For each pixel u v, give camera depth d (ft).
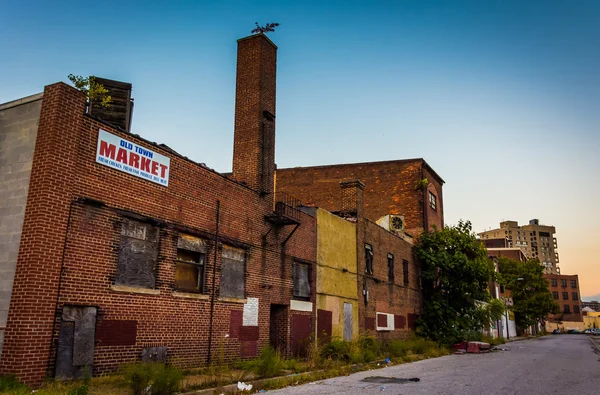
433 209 121.90
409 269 100.01
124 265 38.37
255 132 59.11
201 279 46.88
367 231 82.48
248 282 52.80
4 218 34.42
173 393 32.50
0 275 33.32
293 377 43.14
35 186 33.45
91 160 36.60
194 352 44.29
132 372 31.30
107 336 36.09
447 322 100.48
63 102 34.94
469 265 100.99
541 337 238.27
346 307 72.49
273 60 64.23
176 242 43.75
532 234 587.27
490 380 45.24
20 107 36.40
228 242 50.37
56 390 29.60
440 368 57.62
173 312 42.45
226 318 48.91
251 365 43.75
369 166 119.75
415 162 115.65
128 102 52.54
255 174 57.41
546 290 237.86
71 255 34.27
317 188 123.24
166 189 43.27
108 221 37.40
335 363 53.36
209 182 48.80
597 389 40.01
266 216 57.00
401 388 38.96
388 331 85.46
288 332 58.34
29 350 30.86
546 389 39.45
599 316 478.59
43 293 32.04
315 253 66.39
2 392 27.48
